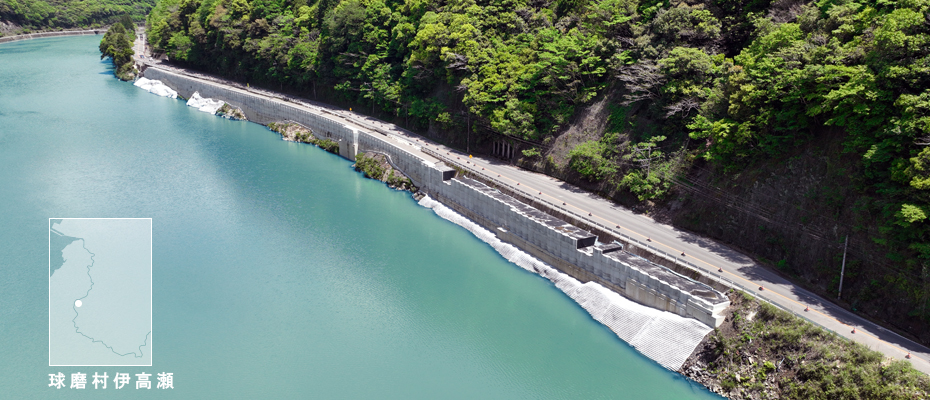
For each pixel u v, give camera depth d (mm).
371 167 122688
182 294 77438
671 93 88562
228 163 128875
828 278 64562
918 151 58125
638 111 95188
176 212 102062
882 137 62188
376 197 111500
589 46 104625
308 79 170125
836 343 54500
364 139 129500
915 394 48656
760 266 70125
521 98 111875
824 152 69000
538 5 132000
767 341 57781
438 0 141625
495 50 123625
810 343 55344
